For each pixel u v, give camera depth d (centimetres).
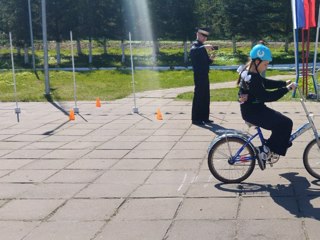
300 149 770
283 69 2523
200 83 1032
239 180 609
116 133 966
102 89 1833
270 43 4128
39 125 1088
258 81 587
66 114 1242
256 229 460
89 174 670
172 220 490
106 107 1354
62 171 690
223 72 2448
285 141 599
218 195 563
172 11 3488
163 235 454
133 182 625
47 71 1619
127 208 529
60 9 3488
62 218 505
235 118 1102
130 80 2191
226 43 4159
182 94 1612
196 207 525
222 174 613
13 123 1124
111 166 709
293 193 562
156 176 650
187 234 455
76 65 3291
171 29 3528
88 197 570
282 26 3491
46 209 533
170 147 824
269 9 3381
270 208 515
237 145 608
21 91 1817
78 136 947
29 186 622
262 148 605
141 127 1026
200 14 3503
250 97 596
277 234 447
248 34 3466
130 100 1509
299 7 1386
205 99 1038
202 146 825
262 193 566
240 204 530
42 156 787
